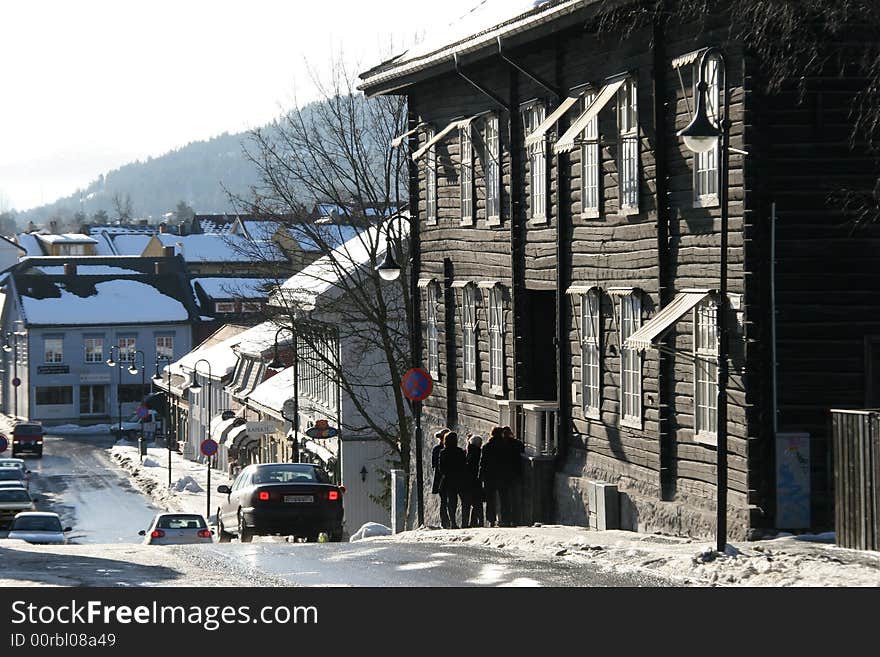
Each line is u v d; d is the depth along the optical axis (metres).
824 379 26.62
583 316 34.62
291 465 42.25
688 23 28.45
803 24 25.09
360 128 64.81
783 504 26.23
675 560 22.30
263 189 68.38
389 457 67.62
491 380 42.38
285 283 77.94
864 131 26.55
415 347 49.34
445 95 45.78
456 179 45.19
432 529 36.56
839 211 26.59
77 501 91.62
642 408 31.09
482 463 36.09
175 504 88.31
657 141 29.62
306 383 78.62
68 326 156.38
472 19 42.56
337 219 66.19
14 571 23.56
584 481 34.00
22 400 159.62
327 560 25.27
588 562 23.69
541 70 36.97
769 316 26.53
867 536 22.84
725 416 22.33
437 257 47.31
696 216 28.38
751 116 26.31
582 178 34.59
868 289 26.70
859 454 23.06
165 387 133.50
